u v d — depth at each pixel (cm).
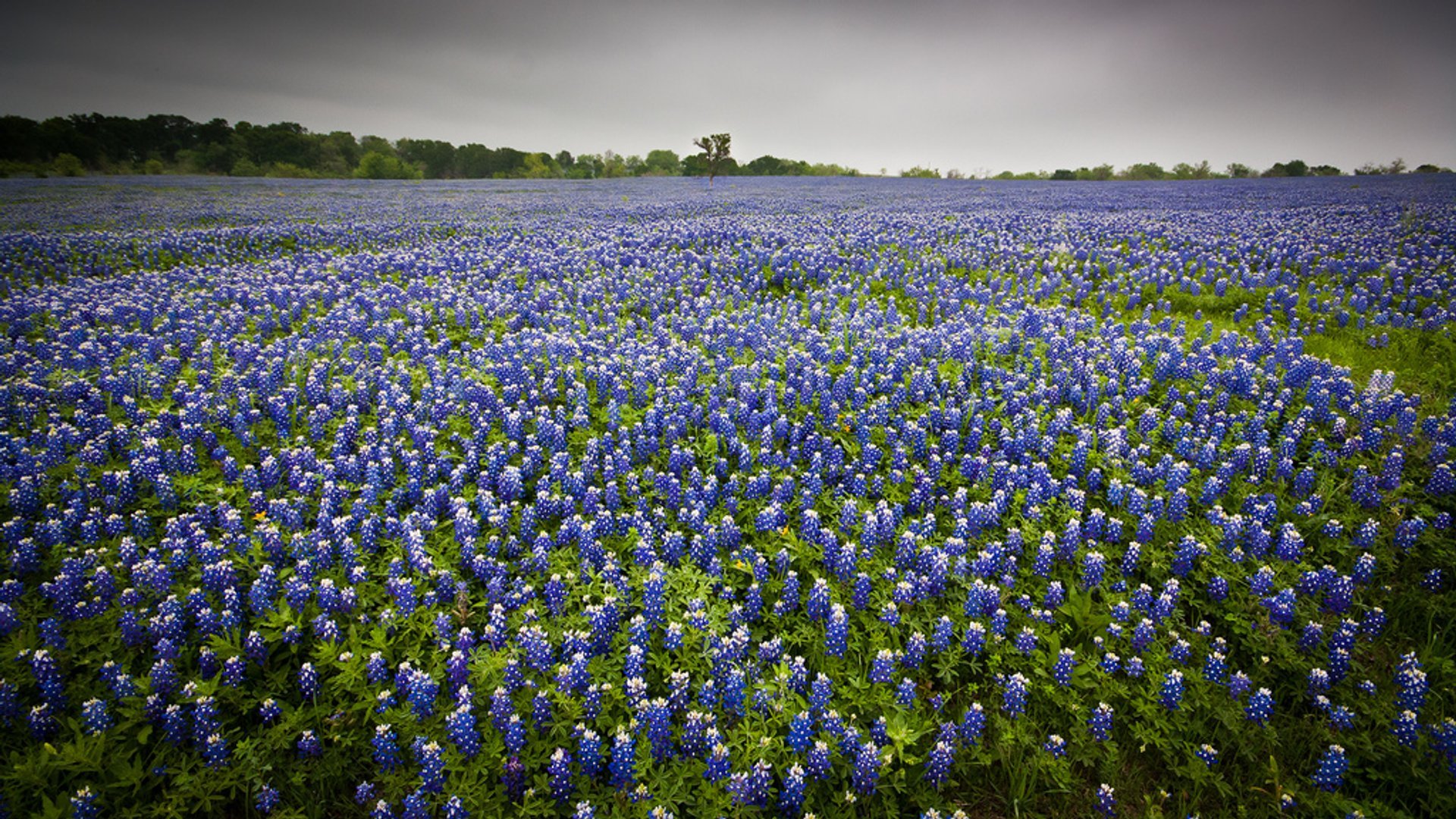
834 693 531
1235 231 2123
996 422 866
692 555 639
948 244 2025
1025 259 1847
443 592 591
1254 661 562
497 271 1750
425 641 567
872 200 3662
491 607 588
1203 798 489
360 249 2138
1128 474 760
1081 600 593
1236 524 637
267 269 1759
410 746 486
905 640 584
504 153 13738
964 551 652
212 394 929
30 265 1816
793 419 908
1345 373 922
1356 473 714
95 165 10244
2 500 691
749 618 582
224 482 753
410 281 1659
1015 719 516
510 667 509
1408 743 482
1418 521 641
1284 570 634
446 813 438
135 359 1041
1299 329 1265
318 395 939
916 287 1533
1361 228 2116
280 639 551
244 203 3703
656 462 821
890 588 608
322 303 1473
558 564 634
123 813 448
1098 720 499
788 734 491
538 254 1923
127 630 525
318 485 748
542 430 838
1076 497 691
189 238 2212
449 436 859
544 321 1303
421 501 742
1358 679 550
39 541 630
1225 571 630
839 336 1159
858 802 471
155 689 496
